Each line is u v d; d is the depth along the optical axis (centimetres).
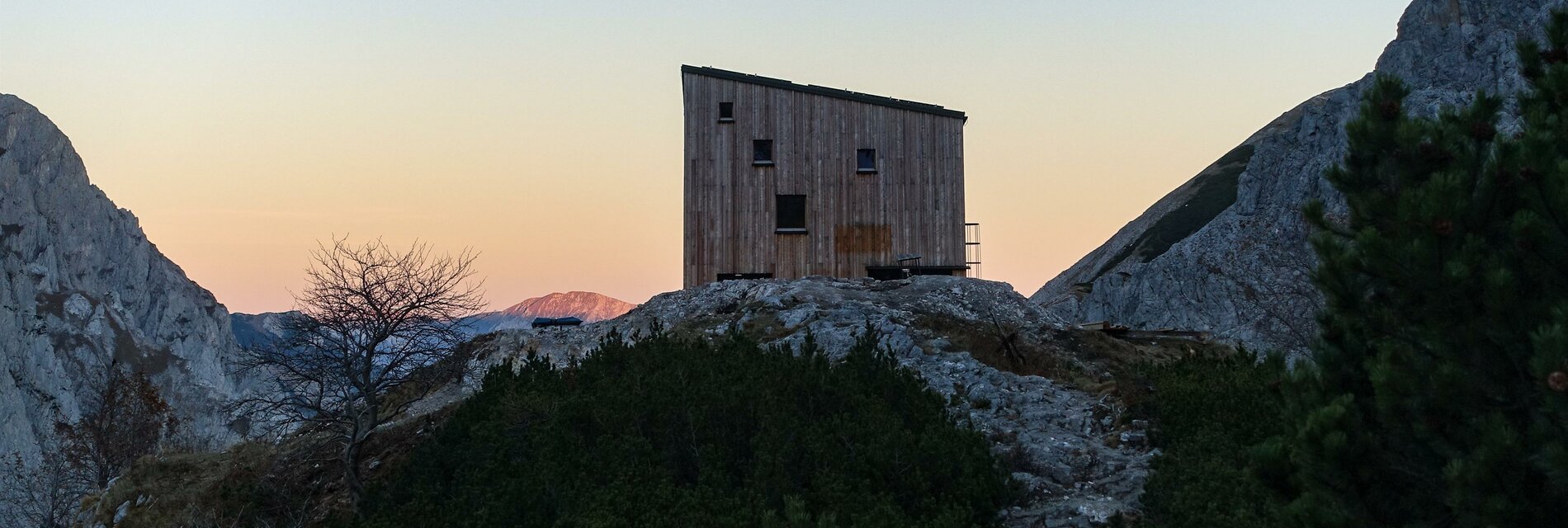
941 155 4312
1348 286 1059
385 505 1866
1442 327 954
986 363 2831
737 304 3634
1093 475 1797
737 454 1822
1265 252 10906
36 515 4016
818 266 4244
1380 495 973
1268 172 12594
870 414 1852
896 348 2772
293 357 2350
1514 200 961
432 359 2481
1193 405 1873
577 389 2292
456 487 1880
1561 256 893
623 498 1530
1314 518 970
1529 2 11144
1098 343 3353
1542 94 1068
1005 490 1650
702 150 4300
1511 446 851
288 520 2233
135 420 4366
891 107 4319
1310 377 1097
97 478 4203
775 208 4272
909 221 4275
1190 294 11488
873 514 1419
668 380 2080
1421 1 12344
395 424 2730
